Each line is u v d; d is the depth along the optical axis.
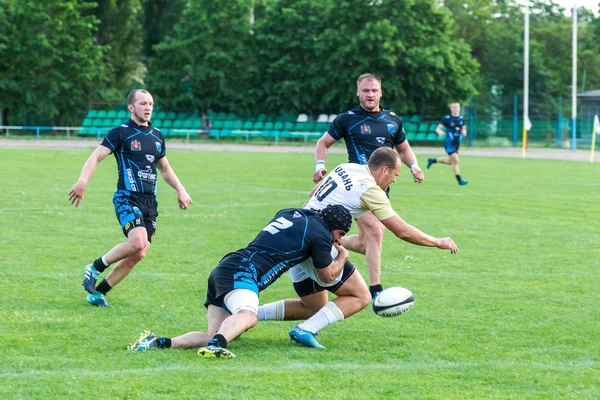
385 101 118.25
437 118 121.94
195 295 19.38
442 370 13.41
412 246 27.28
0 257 23.78
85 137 119.81
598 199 43.47
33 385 12.20
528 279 21.62
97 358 13.78
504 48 151.75
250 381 12.54
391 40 115.69
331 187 16.38
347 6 118.00
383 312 14.98
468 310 18.05
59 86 122.62
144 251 18.41
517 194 46.00
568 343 15.33
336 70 119.00
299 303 16.19
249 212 36.41
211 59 122.50
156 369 13.12
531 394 12.16
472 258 24.92
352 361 13.96
